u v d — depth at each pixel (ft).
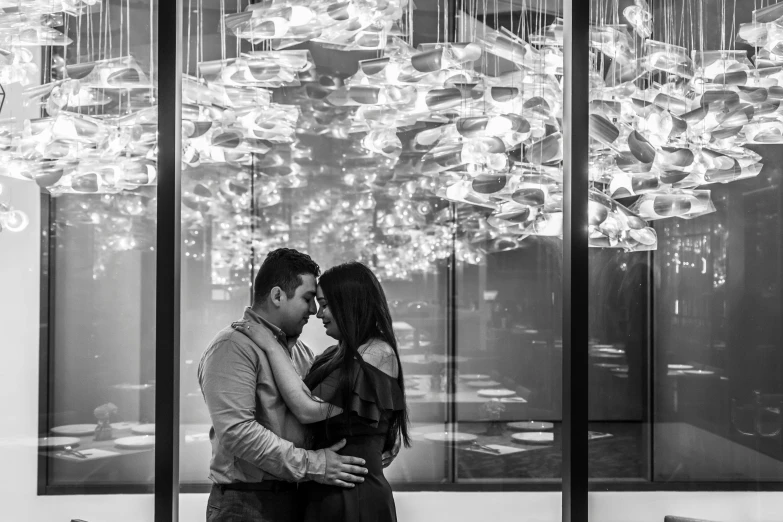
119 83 8.68
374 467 7.57
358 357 7.59
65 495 15.80
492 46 9.02
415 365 16.57
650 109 8.54
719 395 16.71
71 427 15.93
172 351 6.84
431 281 16.63
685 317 16.78
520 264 16.71
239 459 7.55
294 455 7.27
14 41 9.20
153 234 16.21
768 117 9.34
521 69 9.37
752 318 16.70
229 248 16.39
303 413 7.51
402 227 16.58
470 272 16.66
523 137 8.66
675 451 16.65
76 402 15.97
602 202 8.80
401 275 16.60
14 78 9.37
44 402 15.90
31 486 15.78
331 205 16.60
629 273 16.87
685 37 16.16
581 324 7.01
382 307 7.89
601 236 9.17
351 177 16.60
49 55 15.55
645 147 8.16
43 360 15.93
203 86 9.15
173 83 6.93
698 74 9.28
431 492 16.37
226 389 7.39
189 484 15.96
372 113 10.01
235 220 16.43
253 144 10.62
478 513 16.26
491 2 16.55
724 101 8.71
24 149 8.52
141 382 16.10
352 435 7.62
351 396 7.45
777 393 16.60
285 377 7.57
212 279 16.37
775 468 16.56
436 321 16.60
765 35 9.07
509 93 8.60
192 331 16.28
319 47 16.62
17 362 15.84
